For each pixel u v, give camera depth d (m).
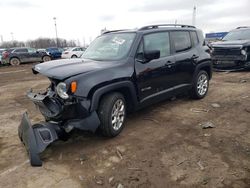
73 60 4.52
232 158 3.47
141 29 4.84
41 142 3.53
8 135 4.54
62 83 3.60
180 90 5.60
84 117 3.75
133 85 4.37
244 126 4.55
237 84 7.99
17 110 6.07
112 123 4.12
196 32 6.21
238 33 11.06
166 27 5.37
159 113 5.36
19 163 3.56
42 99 3.74
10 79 11.77
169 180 3.05
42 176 3.23
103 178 3.14
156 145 3.93
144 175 3.17
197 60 5.93
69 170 3.34
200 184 2.96
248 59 9.72
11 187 3.03
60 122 3.84
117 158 3.59
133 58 4.43
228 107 5.65
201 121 4.86
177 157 3.55
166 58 5.09
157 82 4.89
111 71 4.03
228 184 2.94
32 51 21.56
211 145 3.87
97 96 3.78
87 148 3.91
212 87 7.68
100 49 4.89
